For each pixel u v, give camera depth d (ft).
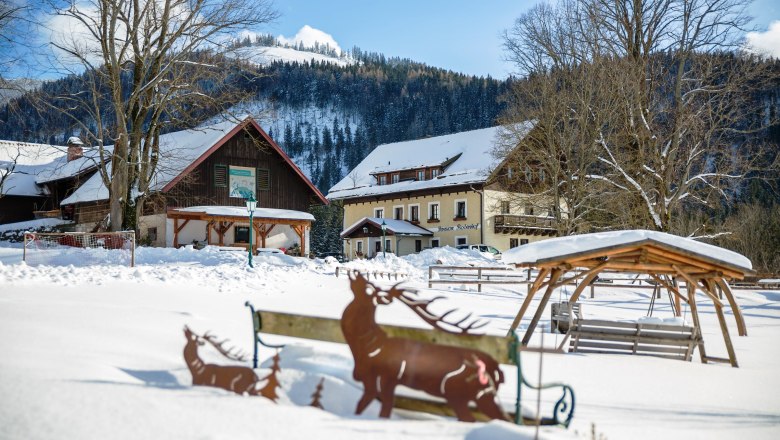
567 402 25.46
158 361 24.91
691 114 119.75
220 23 111.04
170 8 111.14
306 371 21.43
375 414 18.43
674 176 123.34
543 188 153.17
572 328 41.88
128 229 112.57
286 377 20.39
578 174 138.51
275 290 68.44
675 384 31.91
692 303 44.14
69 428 14.10
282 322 22.03
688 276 41.91
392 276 106.01
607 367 35.99
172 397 17.69
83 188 170.09
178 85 112.98
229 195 153.79
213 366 19.97
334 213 288.51
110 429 14.20
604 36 128.98
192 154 149.59
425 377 17.85
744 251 167.73
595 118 131.95
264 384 19.80
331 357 23.15
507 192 184.55
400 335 19.16
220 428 14.80
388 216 222.69
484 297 85.76
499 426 16.19
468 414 17.56
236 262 98.07
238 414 16.22
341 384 19.83
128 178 113.29
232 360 23.18
